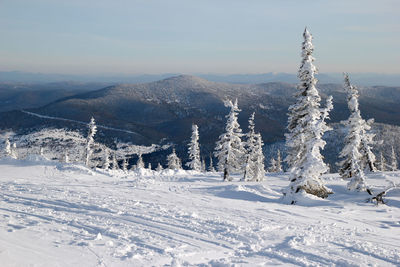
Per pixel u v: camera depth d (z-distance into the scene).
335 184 27.91
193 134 60.22
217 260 7.61
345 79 32.62
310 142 21.47
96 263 6.81
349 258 8.07
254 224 11.64
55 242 8.12
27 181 23.75
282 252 8.42
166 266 6.95
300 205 19.72
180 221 11.34
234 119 39.19
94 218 11.28
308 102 23.67
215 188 23.44
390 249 9.16
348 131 32.84
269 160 147.38
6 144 62.91
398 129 134.38
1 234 8.48
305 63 23.78
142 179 28.45
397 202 20.75
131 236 9.15
